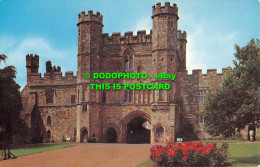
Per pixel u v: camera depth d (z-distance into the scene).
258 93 23.84
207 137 49.19
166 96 47.00
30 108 56.00
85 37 51.03
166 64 47.47
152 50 49.28
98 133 50.41
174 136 46.06
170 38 48.06
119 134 50.94
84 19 51.22
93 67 50.50
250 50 26.33
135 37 51.88
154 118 47.31
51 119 55.78
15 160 24.75
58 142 51.75
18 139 52.00
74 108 54.50
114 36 52.88
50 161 23.75
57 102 55.91
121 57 52.19
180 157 19.66
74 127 54.00
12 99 43.12
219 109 24.97
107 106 51.91
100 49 52.44
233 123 24.69
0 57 39.72
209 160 19.44
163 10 48.34
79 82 50.66
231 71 26.94
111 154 27.62
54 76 56.62
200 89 50.94
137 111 50.59
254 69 24.59
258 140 37.91
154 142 46.75
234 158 23.11
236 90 24.89
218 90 25.84
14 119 44.97
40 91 57.25
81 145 38.75
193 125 50.59
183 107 51.38
